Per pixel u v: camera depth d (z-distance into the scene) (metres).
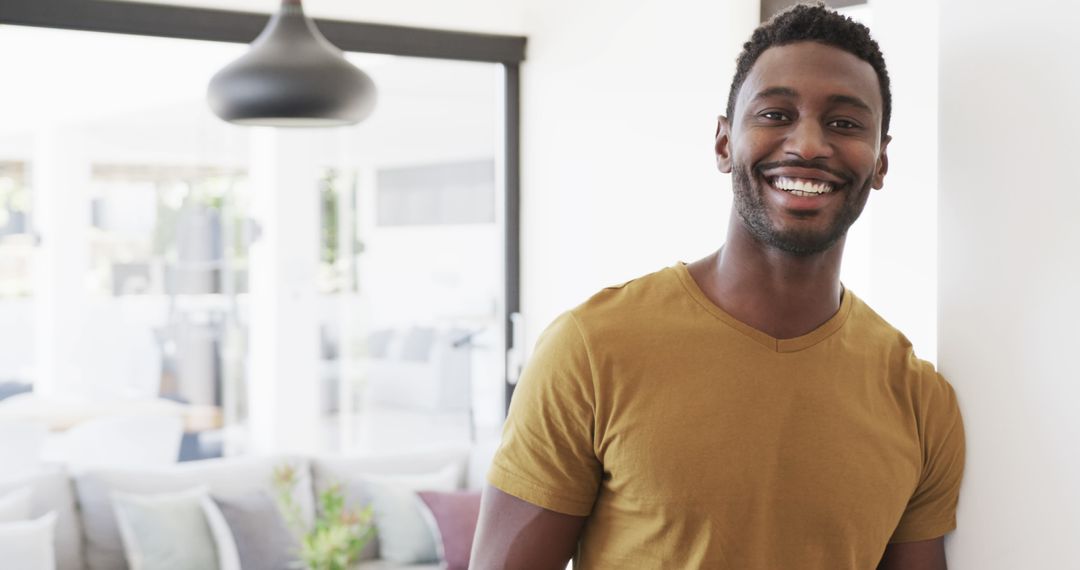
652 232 4.61
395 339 5.48
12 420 4.61
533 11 5.37
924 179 2.56
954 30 1.42
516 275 5.57
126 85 4.78
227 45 4.95
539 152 5.38
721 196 4.21
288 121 3.26
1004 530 1.38
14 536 4.01
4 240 4.57
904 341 1.46
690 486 1.32
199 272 5.03
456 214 5.54
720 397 1.33
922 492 1.46
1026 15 1.31
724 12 4.18
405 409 5.50
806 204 1.30
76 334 4.74
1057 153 1.28
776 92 1.32
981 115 1.39
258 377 5.20
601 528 1.41
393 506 4.77
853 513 1.35
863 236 3.33
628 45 4.71
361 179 5.36
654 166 4.58
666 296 1.40
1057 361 1.29
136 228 4.87
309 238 5.28
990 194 1.38
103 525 4.40
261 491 4.59
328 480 4.88
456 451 5.20
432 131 5.45
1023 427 1.34
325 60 3.00
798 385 1.34
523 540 1.41
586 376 1.36
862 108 1.32
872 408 1.38
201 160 5.00
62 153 4.66
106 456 4.81
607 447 1.36
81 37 4.67
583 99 5.03
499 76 5.56
